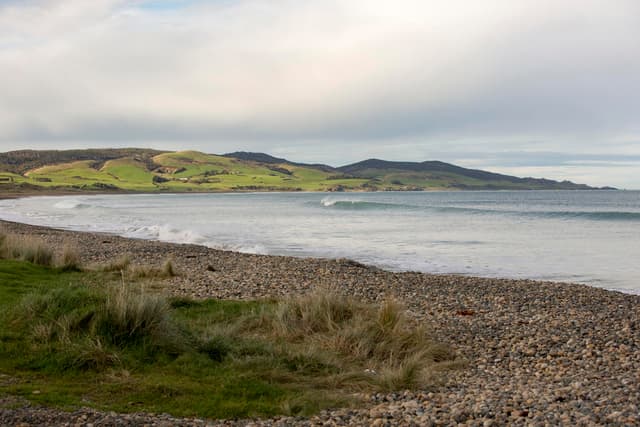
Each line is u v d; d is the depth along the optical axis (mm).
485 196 174375
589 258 26859
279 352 9227
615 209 75250
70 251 18375
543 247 31094
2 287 12602
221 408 6695
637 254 28203
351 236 38000
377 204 85938
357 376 8367
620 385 7941
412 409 6828
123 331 8789
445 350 10055
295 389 7680
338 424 6340
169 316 9508
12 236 20500
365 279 18500
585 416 6441
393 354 9609
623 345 10367
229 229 44031
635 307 14633
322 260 22969
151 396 6938
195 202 119438
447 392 7762
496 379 8477
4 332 8711
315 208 82688
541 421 6285
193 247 27531
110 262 19422
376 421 6344
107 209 80562
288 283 17203
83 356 7922
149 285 15438
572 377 8492
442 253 28625
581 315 13477
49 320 9125
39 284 13422
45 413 5988
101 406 6426
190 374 7953
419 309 14055
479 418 6430
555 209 75875
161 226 46156
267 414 6668
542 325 12242
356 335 10094
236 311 12367
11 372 7434
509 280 19000
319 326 11078
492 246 31828
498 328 11953
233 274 18844
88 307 9406
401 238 36406
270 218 59031
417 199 136250
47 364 7746
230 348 9133
